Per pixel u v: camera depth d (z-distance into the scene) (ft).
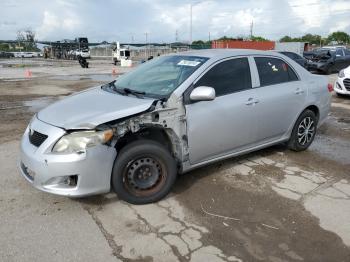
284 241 10.72
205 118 13.61
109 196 13.37
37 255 9.97
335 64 67.31
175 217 12.02
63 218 11.86
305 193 13.82
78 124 11.38
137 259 9.86
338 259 9.96
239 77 15.12
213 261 9.78
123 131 11.95
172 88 13.43
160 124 12.60
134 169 12.41
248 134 15.46
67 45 190.19
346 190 14.15
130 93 14.03
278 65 16.96
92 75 70.85
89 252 10.14
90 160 11.32
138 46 208.54
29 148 11.87
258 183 14.67
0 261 9.68
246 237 10.91
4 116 27.40
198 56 15.15
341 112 29.40
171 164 13.00
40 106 32.42
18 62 137.90
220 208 12.64
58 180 11.35
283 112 16.71
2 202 12.83
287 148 19.11
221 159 15.03
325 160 17.53
